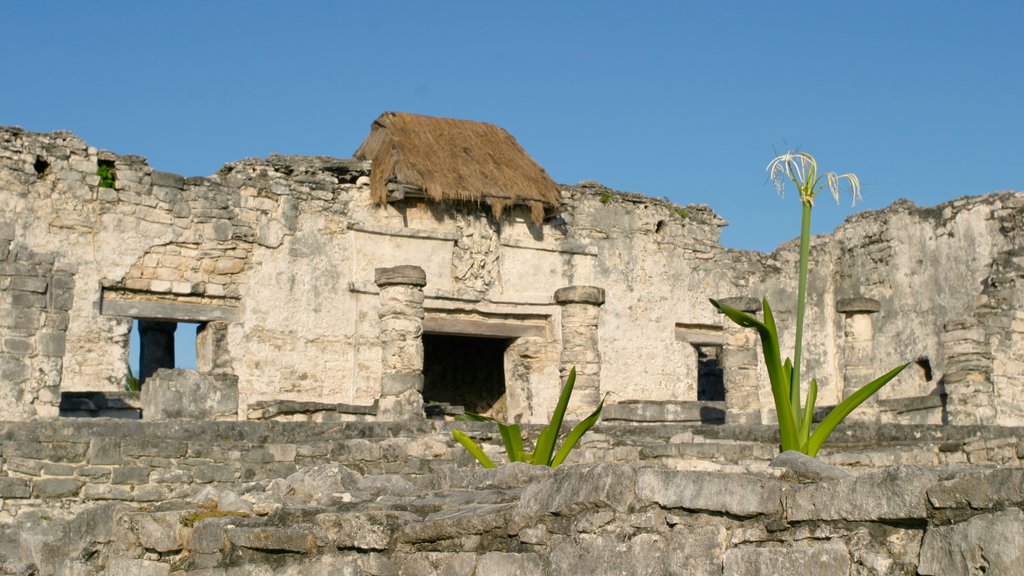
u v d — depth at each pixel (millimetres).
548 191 27438
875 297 29250
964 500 4973
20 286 18031
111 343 23281
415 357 19641
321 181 25859
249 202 25031
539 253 28062
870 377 24016
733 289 30703
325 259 25688
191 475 13000
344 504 7629
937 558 5027
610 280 28938
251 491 8492
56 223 22969
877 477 5309
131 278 23625
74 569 8133
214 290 24438
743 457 12812
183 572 7637
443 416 22984
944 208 27578
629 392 28766
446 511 7000
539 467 7910
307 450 13359
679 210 30312
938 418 23438
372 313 26031
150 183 24016
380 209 26359
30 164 22812
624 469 6141
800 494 5551
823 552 5379
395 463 13289
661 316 29547
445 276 26828
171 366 25328
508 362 28047
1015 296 23047
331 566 7051
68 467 12672
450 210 27078
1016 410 22516
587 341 21906
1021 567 4727
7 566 8438
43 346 18094
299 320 25266
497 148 27859
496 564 6406
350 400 25562
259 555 7328
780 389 11055
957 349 22391
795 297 30547
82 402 21062
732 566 5625
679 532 5840
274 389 24812
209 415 17641
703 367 32250
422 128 27188
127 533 7957
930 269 27781
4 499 12438
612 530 6066
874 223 29453
